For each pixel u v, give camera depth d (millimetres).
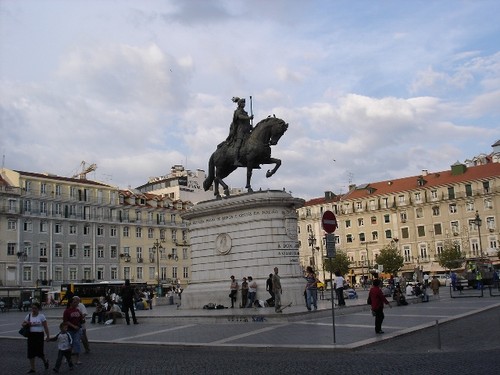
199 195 92375
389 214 78875
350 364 9977
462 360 9750
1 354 14555
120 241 73875
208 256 23578
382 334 13414
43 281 64688
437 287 29562
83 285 55312
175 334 16031
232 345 12875
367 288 63469
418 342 12461
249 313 18188
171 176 95188
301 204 23266
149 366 11031
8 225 63312
